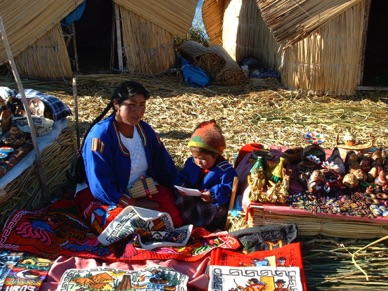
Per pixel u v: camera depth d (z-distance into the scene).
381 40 9.70
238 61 8.95
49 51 7.19
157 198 3.57
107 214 3.45
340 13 6.46
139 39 7.52
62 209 3.70
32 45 7.14
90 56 9.19
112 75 7.46
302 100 6.70
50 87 7.04
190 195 3.57
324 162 3.62
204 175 3.71
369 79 7.68
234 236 3.36
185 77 7.30
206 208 3.62
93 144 3.43
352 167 3.58
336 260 3.30
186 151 4.94
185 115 6.09
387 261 3.28
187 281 2.98
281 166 3.49
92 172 3.44
